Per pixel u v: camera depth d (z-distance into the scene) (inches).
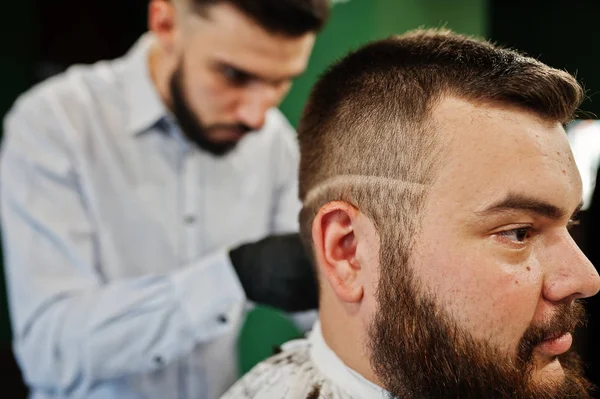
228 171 50.3
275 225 55.4
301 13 37.1
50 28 97.7
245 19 36.9
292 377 24.4
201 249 48.7
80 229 42.9
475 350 19.8
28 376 41.3
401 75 21.8
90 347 37.3
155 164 47.1
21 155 42.5
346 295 22.4
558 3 53.6
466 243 19.6
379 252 21.4
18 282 41.0
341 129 22.8
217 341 48.4
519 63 20.9
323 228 22.8
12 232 41.7
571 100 20.2
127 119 46.6
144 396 44.1
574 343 24.8
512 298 19.5
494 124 19.7
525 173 19.1
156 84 46.1
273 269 32.5
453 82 20.7
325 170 23.5
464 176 19.6
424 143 20.3
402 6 54.7
